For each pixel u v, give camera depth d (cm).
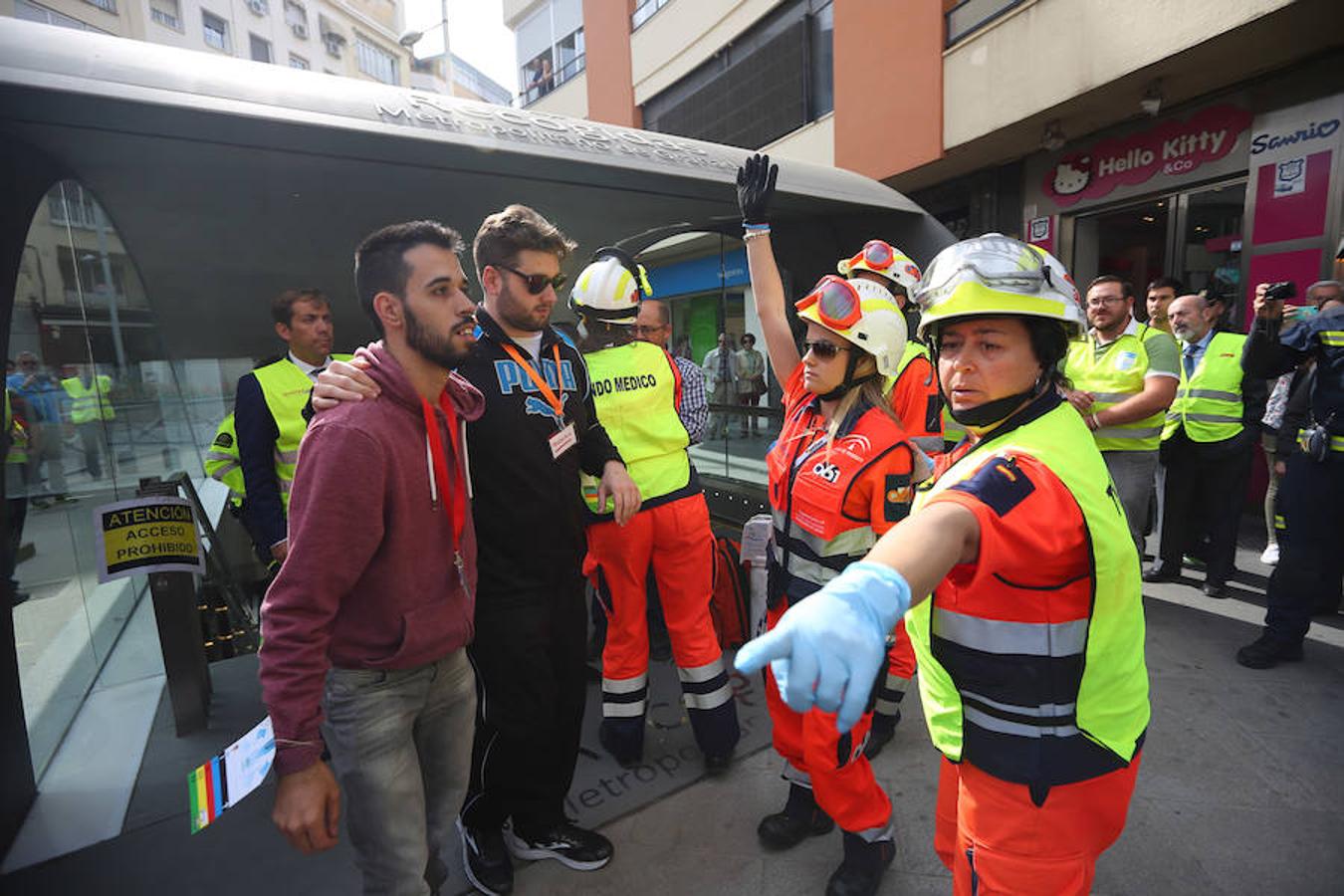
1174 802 229
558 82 1509
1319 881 194
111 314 365
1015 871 106
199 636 310
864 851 188
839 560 185
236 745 128
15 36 188
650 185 320
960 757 111
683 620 244
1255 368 321
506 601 189
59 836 232
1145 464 347
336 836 124
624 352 238
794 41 902
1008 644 102
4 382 227
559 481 193
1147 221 653
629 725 248
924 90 710
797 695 68
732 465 572
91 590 362
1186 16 491
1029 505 91
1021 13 605
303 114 224
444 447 146
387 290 134
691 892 197
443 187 357
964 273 101
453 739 158
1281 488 315
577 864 206
